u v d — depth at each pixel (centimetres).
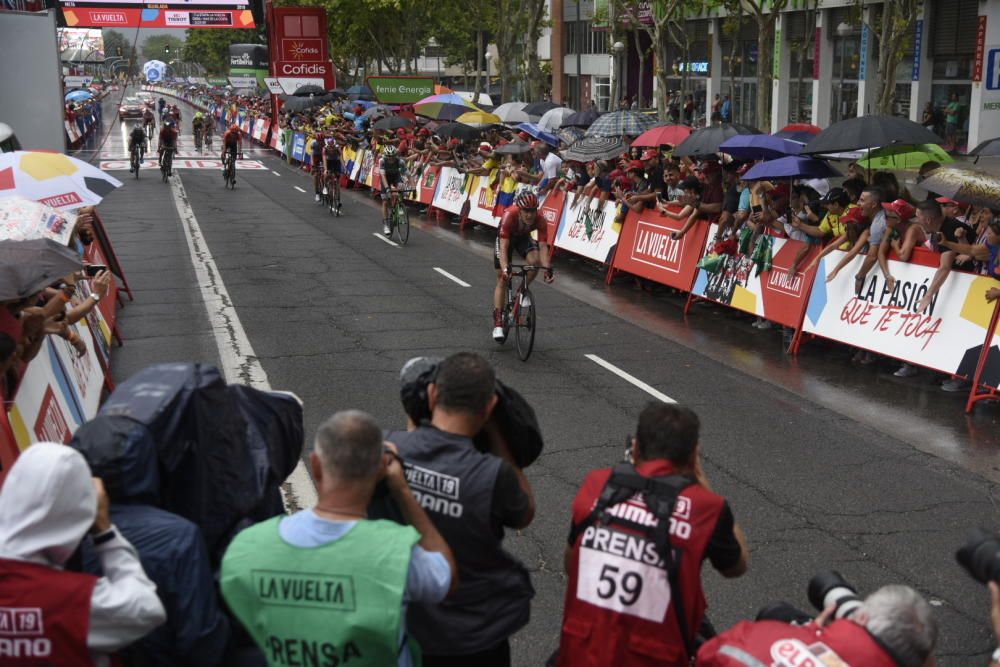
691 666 323
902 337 941
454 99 2500
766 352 1062
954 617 508
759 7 2161
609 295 1377
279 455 375
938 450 760
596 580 319
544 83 3819
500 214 1856
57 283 696
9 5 1609
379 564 278
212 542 326
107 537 279
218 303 1273
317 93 4047
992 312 858
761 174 1077
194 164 3584
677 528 315
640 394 900
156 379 329
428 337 1107
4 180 885
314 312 1227
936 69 3072
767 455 745
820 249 1065
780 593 532
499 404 360
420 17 4847
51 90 1399
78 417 718
